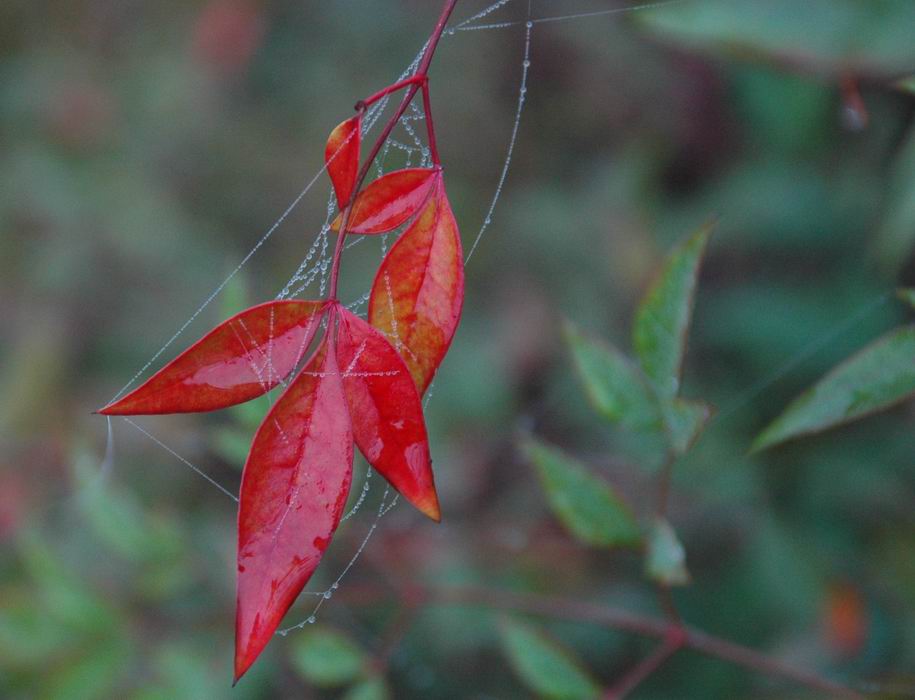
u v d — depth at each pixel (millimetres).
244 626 393
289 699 762
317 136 1191
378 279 411
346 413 400
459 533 907
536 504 947
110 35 1259
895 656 759
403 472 401
